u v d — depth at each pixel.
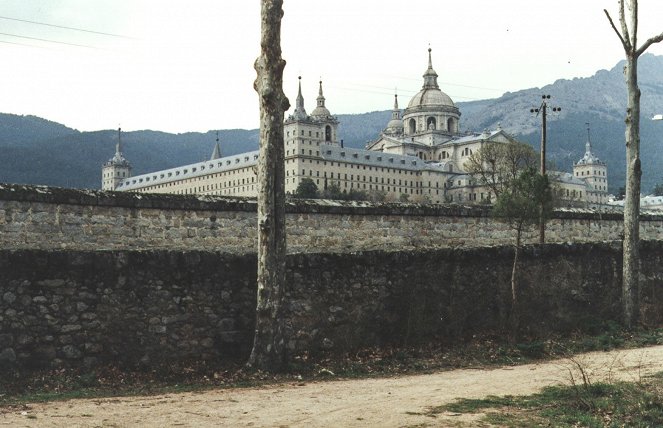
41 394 11.45
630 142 21.69
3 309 12.41
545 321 19.27
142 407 10.39
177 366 13.66
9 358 12.32
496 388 12.46
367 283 16.27
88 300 13.12
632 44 22.16
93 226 16.59
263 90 14.35
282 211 14.32
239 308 14.67
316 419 9.68
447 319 17.28
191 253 14.23
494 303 18.25
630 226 21.19
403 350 16.14
